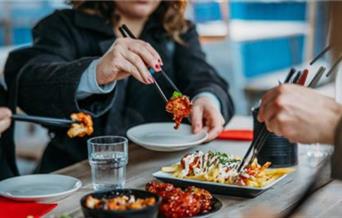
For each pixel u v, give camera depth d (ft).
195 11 15.37
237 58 14.74
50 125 5.92
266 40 15.31
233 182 4.44
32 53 6.76
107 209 3.53
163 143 5.65
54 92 5.95
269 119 4.10
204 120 6.16
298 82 4.60
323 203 4.27
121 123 6.96
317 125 3.93
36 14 15.56
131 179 4.92
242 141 6.21
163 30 7.47
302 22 15.55
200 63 7.45
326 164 4.37
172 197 3.86
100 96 5.93
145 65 5.31
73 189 4.49
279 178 4.64
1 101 6.51
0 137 6.10
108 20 7.22
